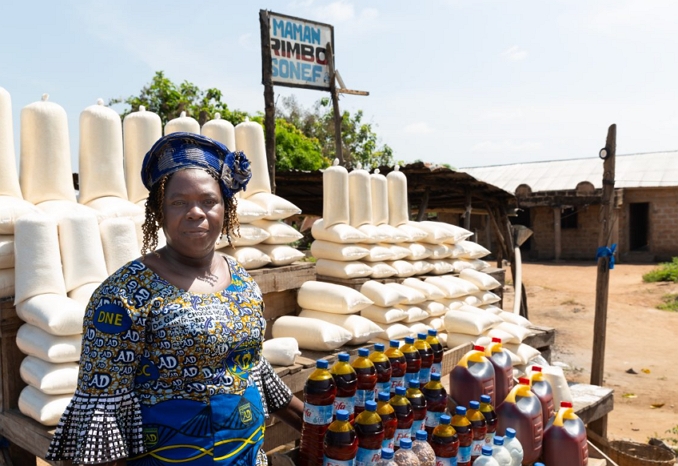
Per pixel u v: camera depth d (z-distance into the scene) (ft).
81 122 11.23
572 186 77.92
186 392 5.23
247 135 13.37
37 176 10.33
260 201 13.07
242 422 5.53
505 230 28.86
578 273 63.05
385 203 15.75
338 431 7.27
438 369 10.45
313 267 13.92
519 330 14.80
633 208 77.87
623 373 29.14
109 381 4.98
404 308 14.12
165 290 5.24
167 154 5.51
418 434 8.30
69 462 7.52
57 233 9.37
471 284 16.12
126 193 11.52
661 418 22.75
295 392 10.75
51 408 8.19
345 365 8.13
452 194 29.35
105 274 9.61
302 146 52.39
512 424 10.28
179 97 47.42
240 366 5.65
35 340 8.48
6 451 9.48
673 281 53.21
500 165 94.99
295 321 12.27
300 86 22.89
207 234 5.47
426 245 16.52
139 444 5.14
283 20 22.06
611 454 15.14
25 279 8.81
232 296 5.65
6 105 10.03
